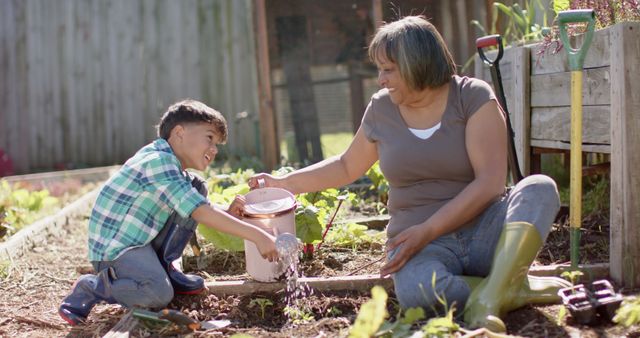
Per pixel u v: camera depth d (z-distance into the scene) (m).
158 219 3.07
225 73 9.28
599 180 5.02
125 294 2.98
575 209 3.01
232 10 9.23
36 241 4.77
